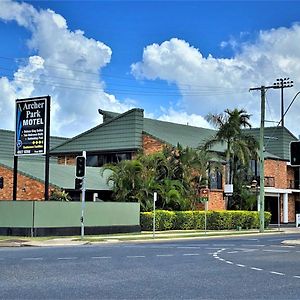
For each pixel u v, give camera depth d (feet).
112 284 43.93
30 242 95.25
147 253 74.28
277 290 41.55
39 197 134.82
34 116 115.96
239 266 58.18
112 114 192.85
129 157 174.09
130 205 127.44
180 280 46.62
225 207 167.63
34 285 42.88
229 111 160.04
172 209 145.18
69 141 187.93
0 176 140.46
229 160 161.99
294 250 81.92
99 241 101.45
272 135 212.23
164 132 179.32
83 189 102.68
